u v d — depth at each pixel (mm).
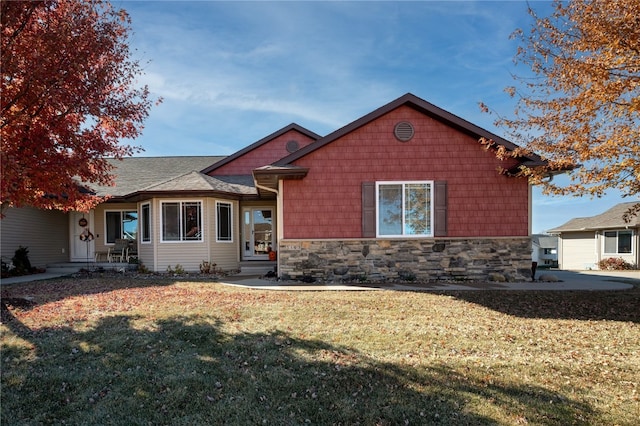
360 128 10125
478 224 9984
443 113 9805
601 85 5852
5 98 5559
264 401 3205
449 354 4234
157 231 12656
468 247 9961
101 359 4113
